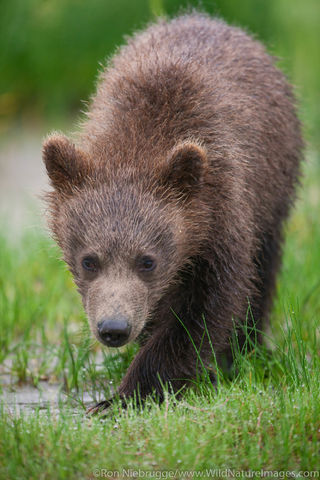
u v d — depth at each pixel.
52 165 10.81
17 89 30.97
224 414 9.19
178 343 10.83
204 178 10.70
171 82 11.35
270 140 12.89
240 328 12.14
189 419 9.18
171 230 10.42
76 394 11.58
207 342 10.95
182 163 10.47
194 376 10.87
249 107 12.31
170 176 10.56
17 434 8.84
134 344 12.05
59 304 15.05
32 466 8.42
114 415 9.75
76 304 15.03
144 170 10.64
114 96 11.62
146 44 12.79
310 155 20.91
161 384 10.48
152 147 10.90
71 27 30.19
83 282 10.49
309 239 17.33
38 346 12.90
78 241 10.38
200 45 12.59
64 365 12.26
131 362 11.30
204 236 10.83
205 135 11.06
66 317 14.48
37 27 30.36
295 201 14.52
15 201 22.70
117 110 11.38
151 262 10.29
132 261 10.20
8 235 18.88
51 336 14.02
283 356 11.19
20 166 26.25
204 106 11.26
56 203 10.98
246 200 11.46
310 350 11.55
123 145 10.95
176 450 8.55
